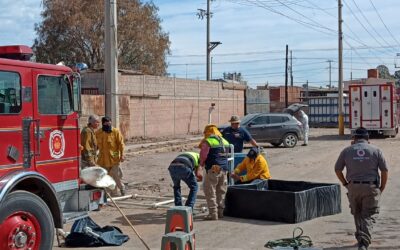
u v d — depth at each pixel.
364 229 7.29
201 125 37.41
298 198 9.43
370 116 31.19
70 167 7.51
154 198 11.98
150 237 8.54
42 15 50.56
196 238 8.38
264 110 47.12
